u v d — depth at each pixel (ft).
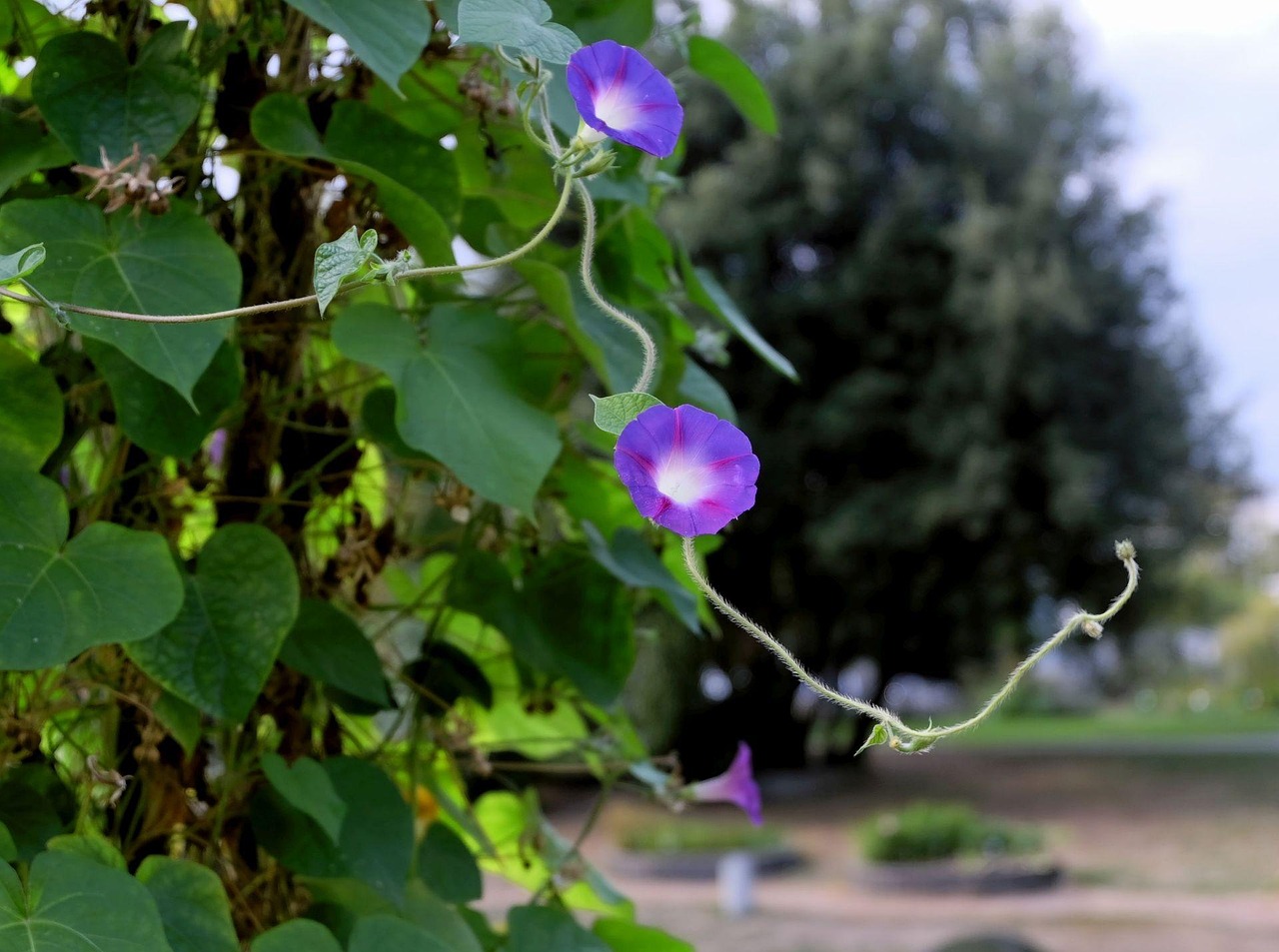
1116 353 47.11
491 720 5.73
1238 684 118.01
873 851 34.35
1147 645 124.36
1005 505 44.47
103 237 4.10
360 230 4.64
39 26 4.68
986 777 58.80
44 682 4.47
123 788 4.39
